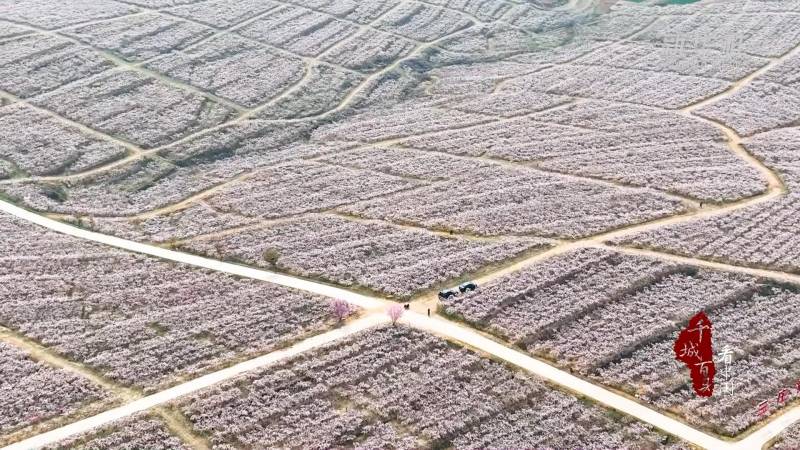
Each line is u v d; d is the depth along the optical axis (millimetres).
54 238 97250
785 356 71250
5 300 83500
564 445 62156
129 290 84750
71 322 79625
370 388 68500
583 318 76188
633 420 64062
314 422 65188
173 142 128375
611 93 138000
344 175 111812
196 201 107750
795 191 99188
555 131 123250
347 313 76500
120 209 107375
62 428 65062
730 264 84438
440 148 119375
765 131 120000
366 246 91000
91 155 122250
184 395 68125
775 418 64250
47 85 142375
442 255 88188
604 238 89938
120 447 62781
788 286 80438
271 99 144750
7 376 71562
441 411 65750
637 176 105188
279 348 73750
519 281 81500
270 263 88875
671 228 91250
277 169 115812
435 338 73625
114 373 71250
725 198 97750
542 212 96625
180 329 77562
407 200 102500
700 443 61469
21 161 119188
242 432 64375
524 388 67438
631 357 71188
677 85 139500
